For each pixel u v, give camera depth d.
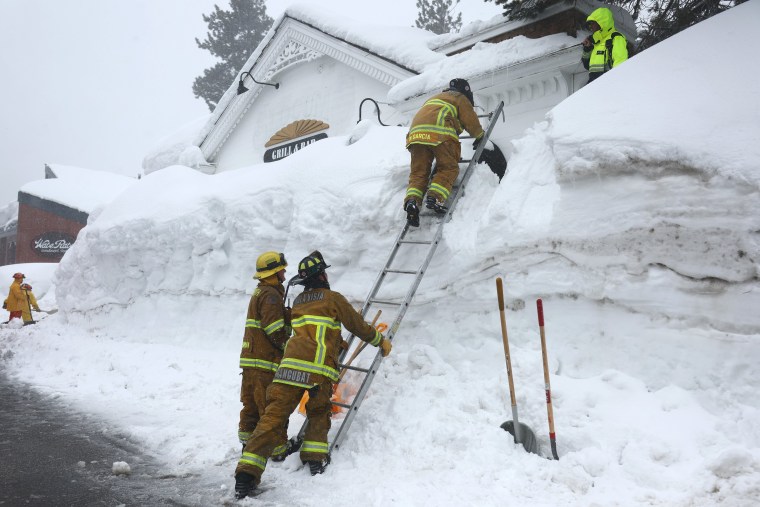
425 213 6.47
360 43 10.85
